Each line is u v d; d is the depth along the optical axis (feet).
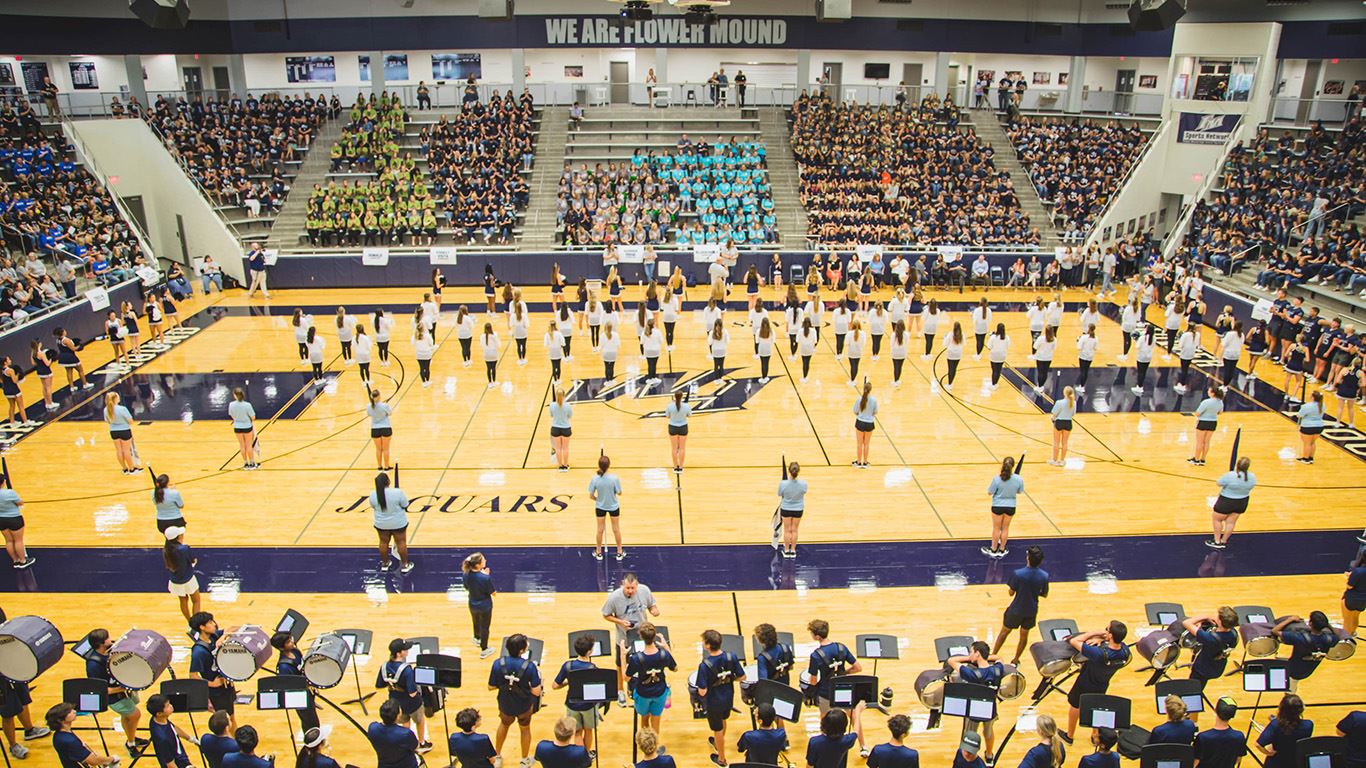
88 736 33.94
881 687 36.11
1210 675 32.35
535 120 123.24
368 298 98.89
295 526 48.98
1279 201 99.19
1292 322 73.87
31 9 107.65
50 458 57.62
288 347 80.28
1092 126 127.03
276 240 107.86
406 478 54.44
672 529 48.70
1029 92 144.87
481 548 46.73
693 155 117.39
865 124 123.03
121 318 84.69
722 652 30.30
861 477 54.90
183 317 90.84
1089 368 72.33
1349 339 67.05
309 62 137.49
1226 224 100.17
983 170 115.85
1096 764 25.99
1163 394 69.05
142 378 72.33
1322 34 110.93
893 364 71.15
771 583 43.65
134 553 46.44
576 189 111.86
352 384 70.74
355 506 51.24
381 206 108.47
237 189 111.86
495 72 138.41
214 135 115.55
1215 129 113.19
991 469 56.03
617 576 44.24
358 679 36.76
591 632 30.68
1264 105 113.29
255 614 41.06
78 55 119.96
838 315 75.15
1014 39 129.29
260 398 67.82
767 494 52.70
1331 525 49.24
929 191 112.16
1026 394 68.80
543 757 26.53
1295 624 33.04
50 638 31.37
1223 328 71.72
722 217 108.68
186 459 57.36
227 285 104.17
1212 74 118.42
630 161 118.11
